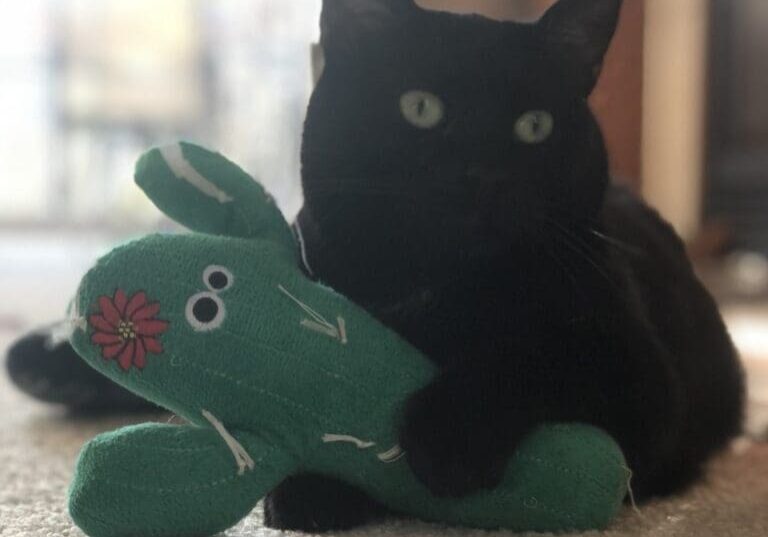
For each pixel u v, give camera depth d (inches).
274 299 12.2
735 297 42.7
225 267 12.2
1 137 61.1
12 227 60.7
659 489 15.1
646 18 39.4
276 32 58.1
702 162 51.4
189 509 11.7
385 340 12.6
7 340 31.9
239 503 12.0
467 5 27.8
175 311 11.8
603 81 23.5
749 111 50.2
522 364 12.3
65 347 20.6
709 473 16.7
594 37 14.1
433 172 12.8
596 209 13.9
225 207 13.4
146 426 12.1
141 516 11.6
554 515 12.4
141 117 60.6
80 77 60.6
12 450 18.3
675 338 15.5
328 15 13.8
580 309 12.8
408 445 12.0
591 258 13.4
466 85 12.9
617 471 12.3
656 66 50.6
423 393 12.1
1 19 60.1
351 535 12.6
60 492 15.2
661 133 51.0
